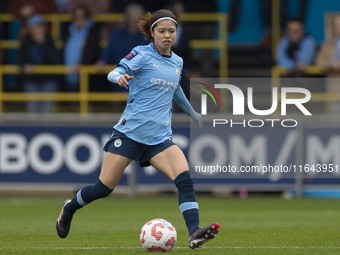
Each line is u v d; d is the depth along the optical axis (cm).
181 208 2448
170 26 2427
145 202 5241
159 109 2466
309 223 3778
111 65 6531
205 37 7231
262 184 5419
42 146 5500
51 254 2466
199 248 2622
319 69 6556
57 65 6656
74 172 5494
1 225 3694
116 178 2503
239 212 4453
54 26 7094
